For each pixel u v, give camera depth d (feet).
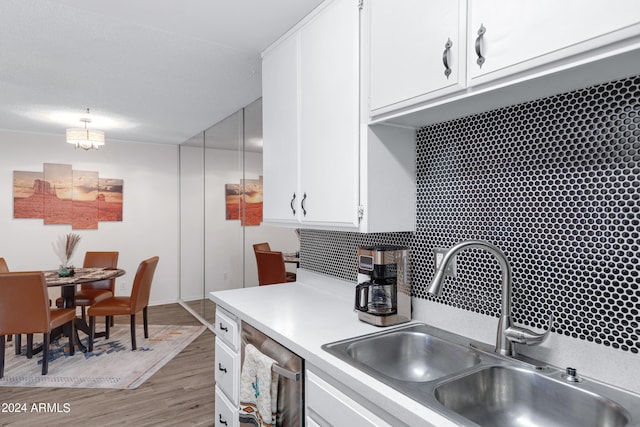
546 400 3.51
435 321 5.08
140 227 17.97
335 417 3.76
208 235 15.38
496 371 3.77
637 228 3.22
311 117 5.84
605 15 2.54
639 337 3.22
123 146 17.63
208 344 12.66
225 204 13.79
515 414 3.67
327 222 5.48
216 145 14.69
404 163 5.23
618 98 3.31
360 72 4.91
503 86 3.27
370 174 4.86
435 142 5.11
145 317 13.19
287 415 4.54
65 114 13.12
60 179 16.21
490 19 3.27
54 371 10.34
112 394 9.00
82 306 13.65
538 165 3.95
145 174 18.13
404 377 4.71
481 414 3.60
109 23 6.68
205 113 13.07
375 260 5.05
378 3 4.52
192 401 8.67
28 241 15.57
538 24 2.92
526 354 4.02
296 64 6.30
